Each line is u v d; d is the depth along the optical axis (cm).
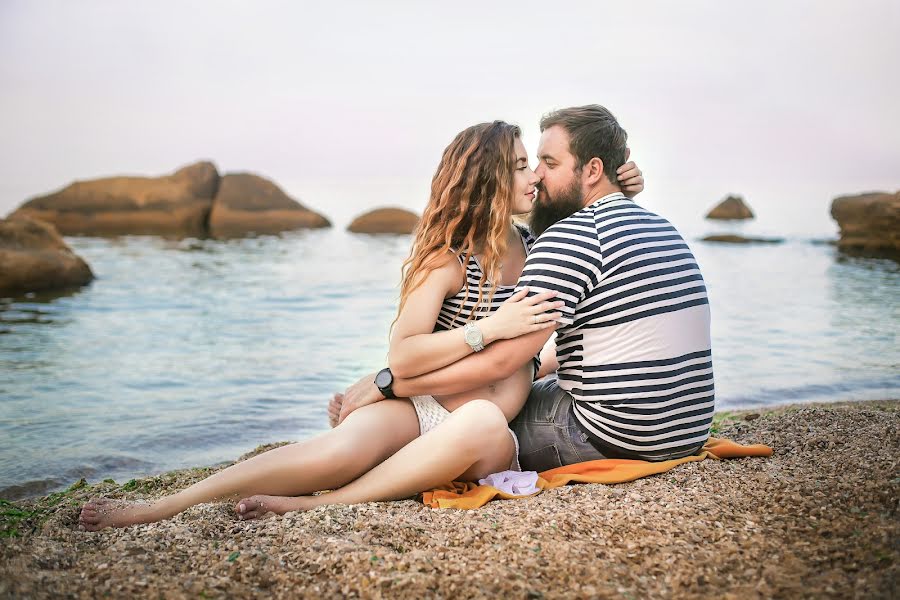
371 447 322
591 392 320
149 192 2753
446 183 335
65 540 288
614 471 320
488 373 318
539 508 291
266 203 2894
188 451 493
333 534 276
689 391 317
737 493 295
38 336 873
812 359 729
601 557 255
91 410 581
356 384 357
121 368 714
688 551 254
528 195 340
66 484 437
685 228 2728
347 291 1228
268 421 555
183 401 606
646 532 268
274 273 1469
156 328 923
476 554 259
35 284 1234
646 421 314
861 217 1891
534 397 348
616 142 339
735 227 2789
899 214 1800
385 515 292
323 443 319
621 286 309
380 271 1508
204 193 2816
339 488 328
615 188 344
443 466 311
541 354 392
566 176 341
